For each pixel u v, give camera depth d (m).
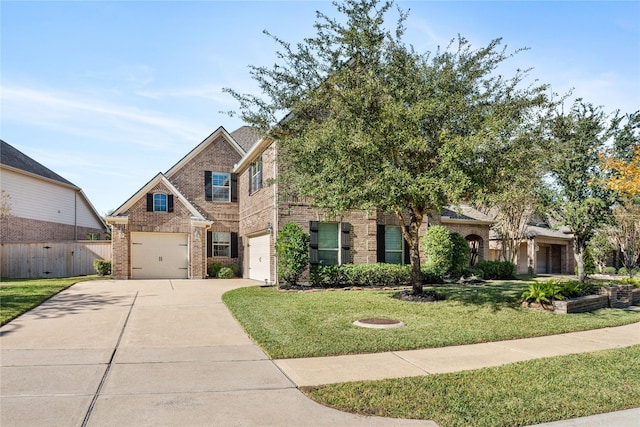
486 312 10.82
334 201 10.68
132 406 4.75
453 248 19.31
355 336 8.13
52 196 27.73
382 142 10.07
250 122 11.87
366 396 5.10
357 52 10.48
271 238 17.27
